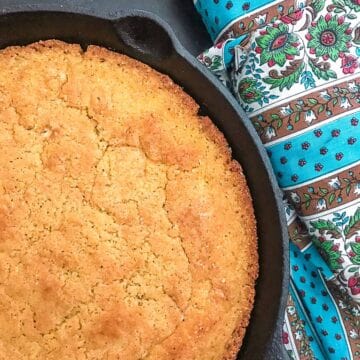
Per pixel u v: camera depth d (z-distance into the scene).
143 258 0.24
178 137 0.25
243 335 0.25
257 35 0.27
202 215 0.24
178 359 0.24
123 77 0.25
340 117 0.27
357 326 0.30
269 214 0.24
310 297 0.29
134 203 0.24
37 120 0.24
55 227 0.23
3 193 0.23
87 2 0.29
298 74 0.27
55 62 0.25
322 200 0.27
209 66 0.28
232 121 0.24
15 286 0.23
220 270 0.25
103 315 0.23
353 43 0.27
